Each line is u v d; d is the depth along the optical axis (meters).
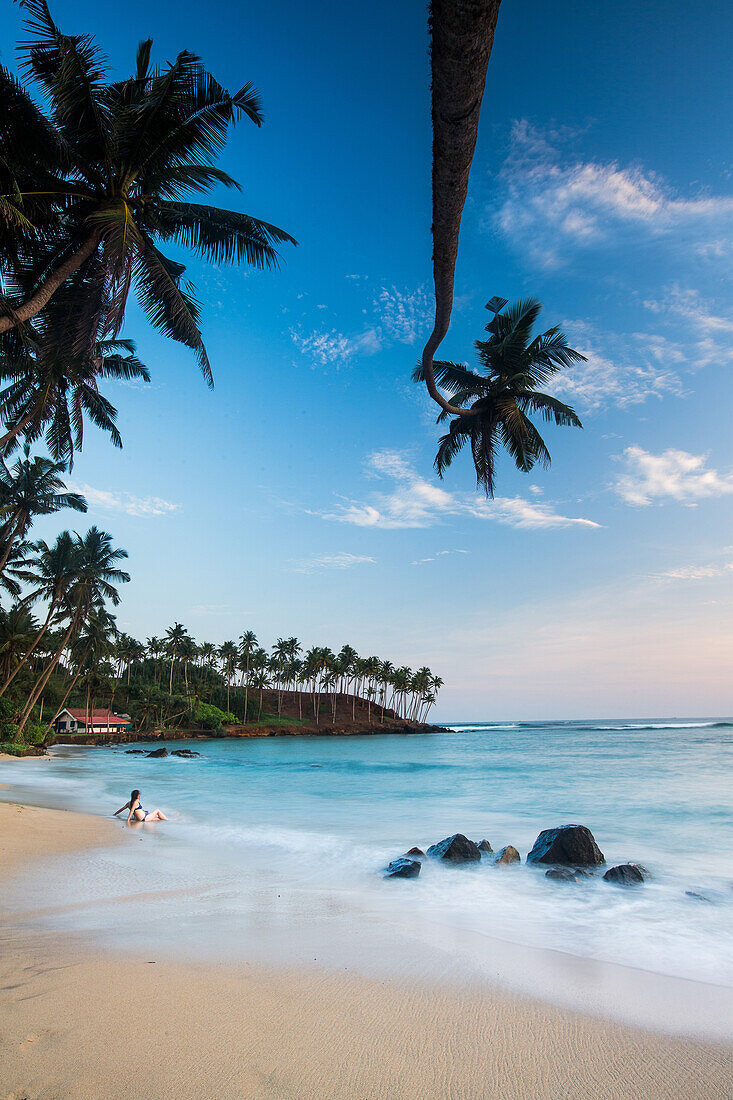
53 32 10.11
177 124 11.25
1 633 43.72
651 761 34.44
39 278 12.55
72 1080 2.81
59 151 11.00
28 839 10.20
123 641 99.69
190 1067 2.98
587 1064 3.24
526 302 16.33
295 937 5.49
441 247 2.77
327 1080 2.95
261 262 14.38
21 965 4.40
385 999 4.04
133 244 11.25
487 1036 3.55
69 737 75.69
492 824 13.38
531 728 183.75
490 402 16.64
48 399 14.79
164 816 13.98
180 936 5.36
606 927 6.31
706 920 6.61
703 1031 3.71
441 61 1.84
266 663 129.75
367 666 143.25
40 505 34.59
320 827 13.01
